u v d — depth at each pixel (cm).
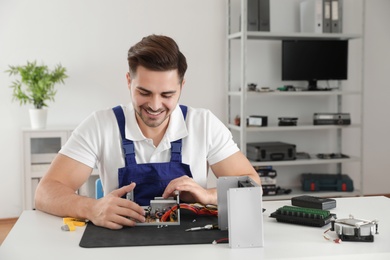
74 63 405
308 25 427
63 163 162
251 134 448
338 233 123
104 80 411
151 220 139
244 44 389
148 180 163
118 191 140
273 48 442
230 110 440
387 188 480
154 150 167
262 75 443
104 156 168
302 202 154
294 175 461
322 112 458
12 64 396
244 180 131
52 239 124
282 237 125
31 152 369
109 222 132
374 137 474
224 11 430
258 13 407
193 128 173
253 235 117
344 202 165
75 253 113
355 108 468
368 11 461
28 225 138
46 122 393
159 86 137
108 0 407
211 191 153
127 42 413
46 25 399
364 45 424
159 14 418
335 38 439
